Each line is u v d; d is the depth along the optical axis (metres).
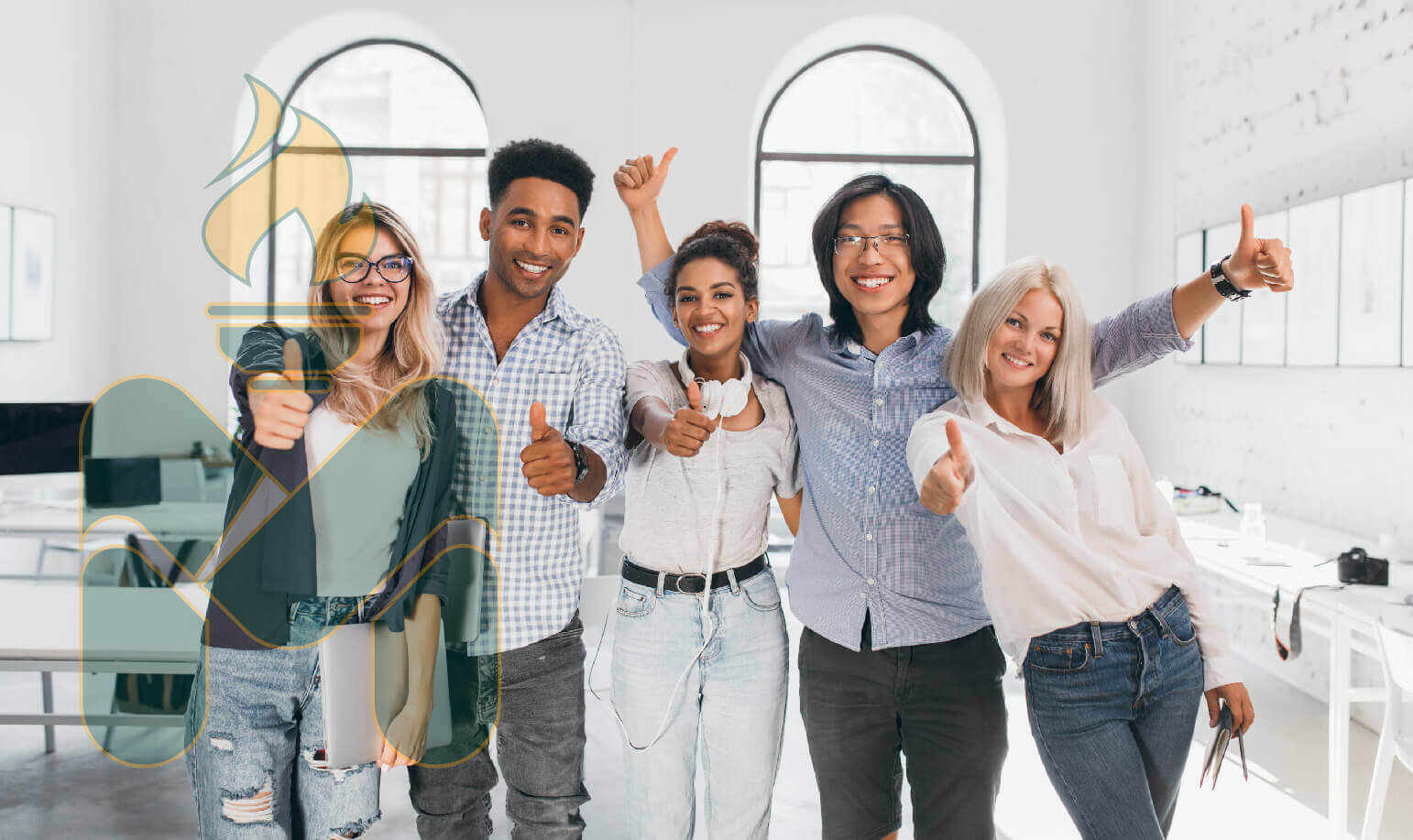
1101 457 1.55
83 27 5.14
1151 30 5.17
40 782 2.71
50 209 4.90
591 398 1.72
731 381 1.67
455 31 5.37
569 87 5.36
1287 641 2.55
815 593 1.69
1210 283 1.59
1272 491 3.91
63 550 3.98
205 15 5.40
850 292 1.70
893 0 5.36
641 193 2.04
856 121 5.85
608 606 2.38
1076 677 1.49
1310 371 3.64
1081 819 1.50
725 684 1.66
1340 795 2.39
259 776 1.49
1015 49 5.37
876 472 1.64
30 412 3.54
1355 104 3.38
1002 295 1.54
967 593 1.64
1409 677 2.07
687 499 1.66
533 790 1.73
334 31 5.59
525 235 1.69
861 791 1.68
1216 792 2.76
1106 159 5.36
